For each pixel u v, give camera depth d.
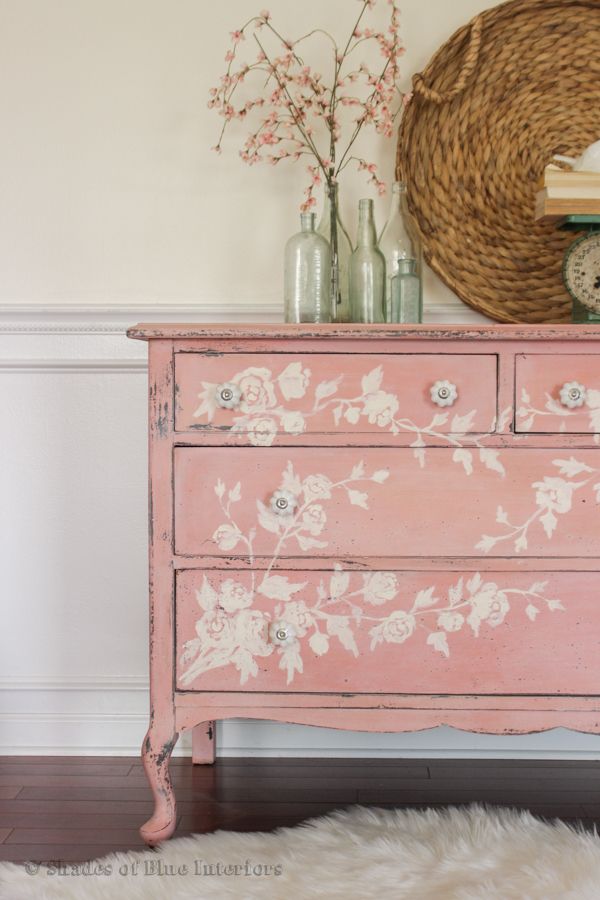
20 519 2.12
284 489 1.56
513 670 1.56
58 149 2.11
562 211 1.76
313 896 1.41
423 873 1.48
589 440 1.54
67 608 2.13
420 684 1.56
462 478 1.55
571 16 2.02
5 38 2.10
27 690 2.12
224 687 1.58
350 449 1.55
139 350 2.12
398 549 1.55
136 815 1.76
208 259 2.12
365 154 2.09
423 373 1.54
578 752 2.08
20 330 2.11
